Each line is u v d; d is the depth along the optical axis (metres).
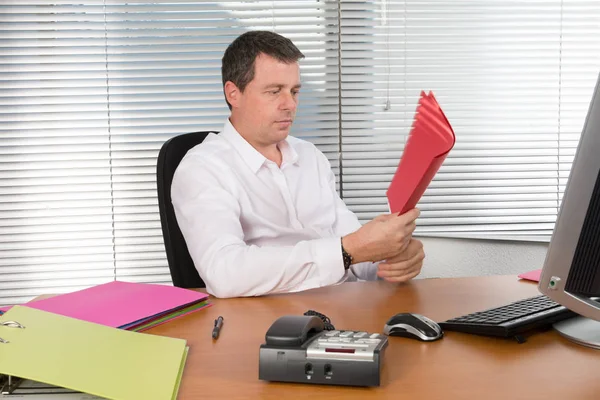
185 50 2.88
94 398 0.93
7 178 2.86
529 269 2.37
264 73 1.88
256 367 1.03
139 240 2.92
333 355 0.95
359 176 2.96
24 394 0.94
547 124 2.99
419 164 1.37
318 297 1.46
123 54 2.87
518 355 1.06
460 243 2.47
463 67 2.96
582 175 1.09
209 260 1.58
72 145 2.86
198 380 0.98
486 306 1.37
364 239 1.48
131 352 1.04
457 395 0.91
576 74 2.99
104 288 1.46
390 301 1.42
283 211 2.01
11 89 2.84
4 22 2.82
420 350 1.09
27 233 2.88
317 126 2.94
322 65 2.92
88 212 2.89
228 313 1.35
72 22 2.85
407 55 2.94
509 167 2.99
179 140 1.97
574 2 2.96
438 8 2.94
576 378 0.96
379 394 0.92
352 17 2.91
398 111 2.96
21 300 2.90
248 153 1.96
